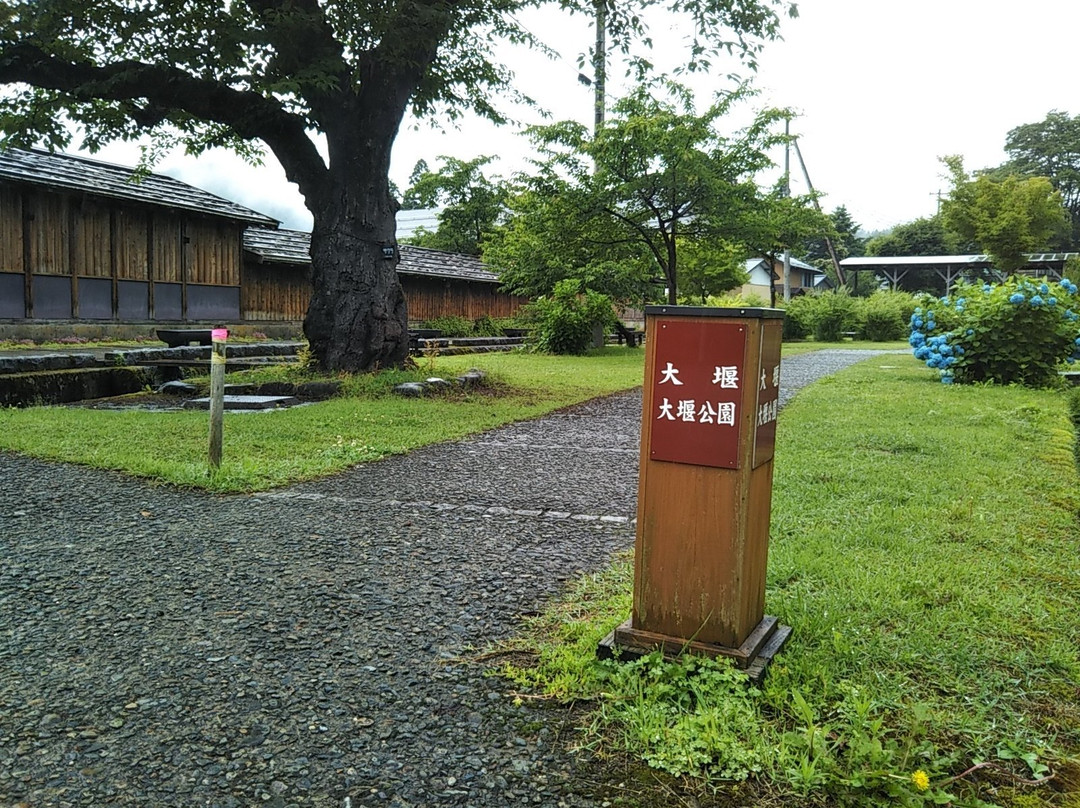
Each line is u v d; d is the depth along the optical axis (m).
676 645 2.80
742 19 11.81
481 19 11.40
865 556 4.00
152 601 3.52
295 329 23.55
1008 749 2.37
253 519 4.79
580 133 20.16
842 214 72.81
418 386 10.62
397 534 4.55
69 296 18.22
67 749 2.39
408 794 2.20
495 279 30.52
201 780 2.25
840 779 2.18
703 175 18.69
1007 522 4.65
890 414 9.15
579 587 3.75
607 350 23.06
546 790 2.22
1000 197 37.81
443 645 3.12
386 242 11.82
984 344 12.91
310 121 11.53
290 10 9.69
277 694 2.72
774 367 2.87
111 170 20.12
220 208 21.53
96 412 8.69
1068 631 3.18
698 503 2.76
